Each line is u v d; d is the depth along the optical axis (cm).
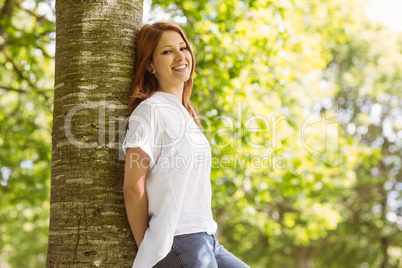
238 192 1120
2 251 2320
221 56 834
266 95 1143
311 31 1270
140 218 280
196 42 843
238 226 1953
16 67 1014
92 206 294
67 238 292
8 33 1001
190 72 330
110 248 291
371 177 2264
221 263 309
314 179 1164
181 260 280
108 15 316
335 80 2191
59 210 297
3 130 1132
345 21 1401
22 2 1056
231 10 865
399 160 2361
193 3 864
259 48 878
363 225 2392
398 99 2286
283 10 888
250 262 2500
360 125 2308
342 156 1345
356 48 2228
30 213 1544
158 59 318
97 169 298
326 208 1468
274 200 1784
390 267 2523
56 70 318
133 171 277
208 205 298
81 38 312
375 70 2239
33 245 2361
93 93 306
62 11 320
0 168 1157
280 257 2580
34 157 1226
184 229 284
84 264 287
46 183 1244
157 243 273
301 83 1306
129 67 318
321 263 2586
